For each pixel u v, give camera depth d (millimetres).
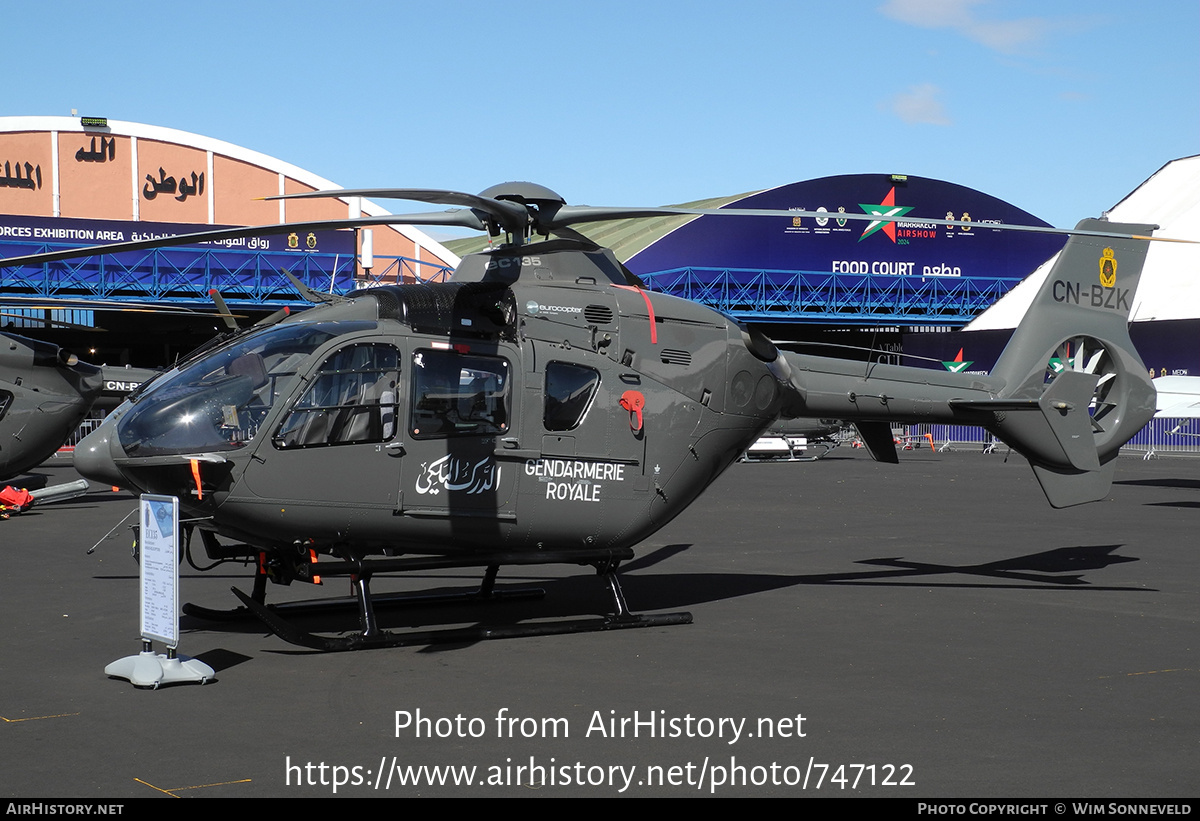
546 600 11055
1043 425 12234
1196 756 5941
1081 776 5609
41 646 8719
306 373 8484
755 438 10844
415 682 7551
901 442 51469
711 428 10227
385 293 9047
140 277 45219
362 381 8695
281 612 9984
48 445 19891
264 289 47219
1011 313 53500
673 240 55844
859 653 8562
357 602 10320
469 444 9008
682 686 7461
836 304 57875
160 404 8555
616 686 7453
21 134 45406
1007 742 6195
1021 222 60812
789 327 67938
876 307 58500
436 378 8922
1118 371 13180
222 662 8188
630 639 9117
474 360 9086
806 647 8789
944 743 6176
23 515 19391
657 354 9984
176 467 8242
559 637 9180
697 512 20453
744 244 56688
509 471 9188
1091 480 12781
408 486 8789
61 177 46125
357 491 8625
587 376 9586
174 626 7434
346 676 7727
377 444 8680
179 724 6477
